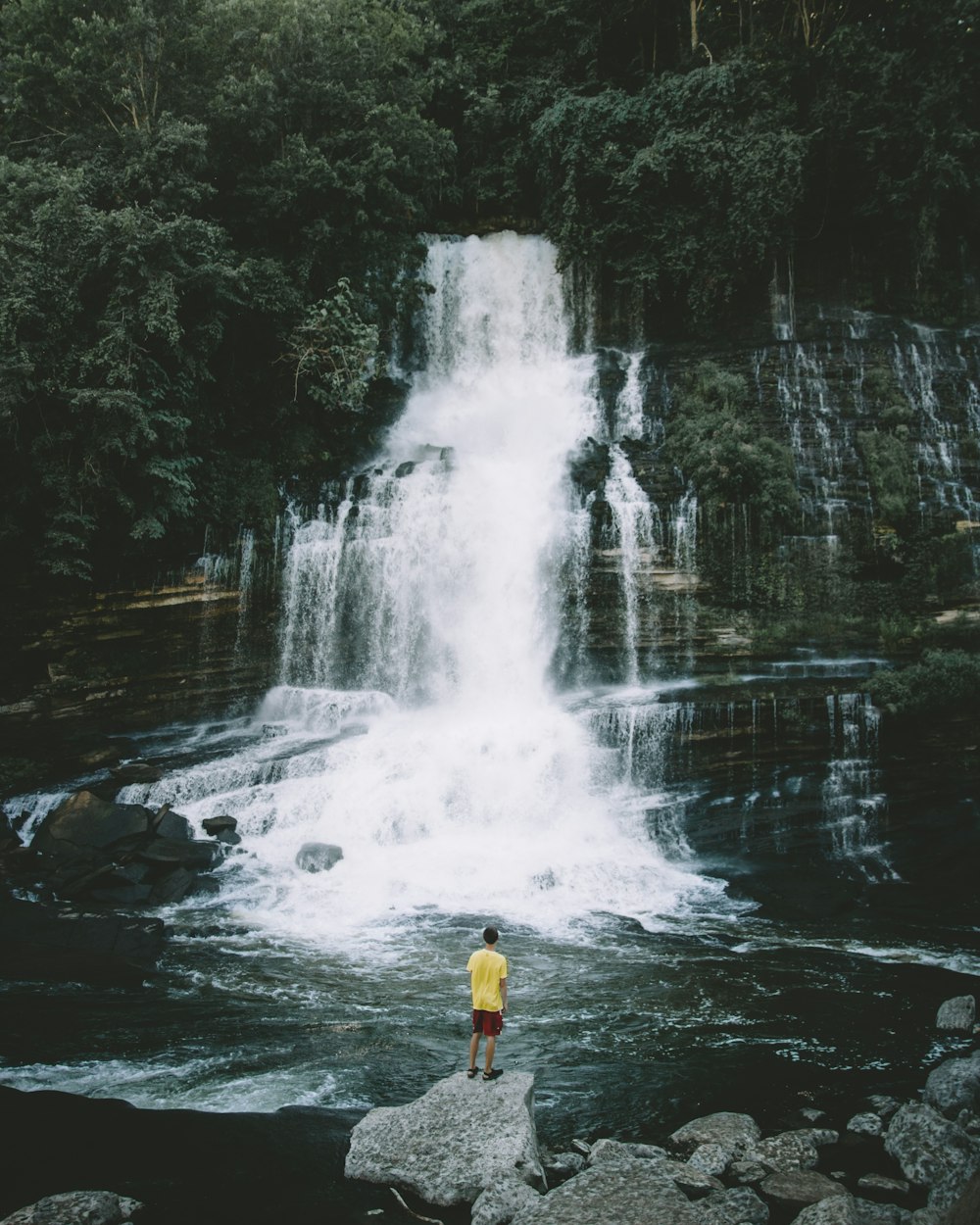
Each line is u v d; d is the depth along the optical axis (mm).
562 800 18547
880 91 26891
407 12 32344
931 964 13000
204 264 21766
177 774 18312
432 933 14000
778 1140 7844
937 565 22156
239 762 18844
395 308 28797
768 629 21641
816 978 12375
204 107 24266
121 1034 10336
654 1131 8258
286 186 24719
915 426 24859
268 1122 8266
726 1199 6898
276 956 13008
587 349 31188
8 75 23531
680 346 29828
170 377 21938
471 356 31172
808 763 19391
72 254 19859
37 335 19656
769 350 26719
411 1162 7348
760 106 27875
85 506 20469
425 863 16609
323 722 21484
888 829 19125
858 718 19578
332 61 25734
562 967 12672
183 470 21188
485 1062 8992
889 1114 8469
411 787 18047
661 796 18938
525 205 33312
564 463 25109
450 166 32781
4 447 19812
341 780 18172
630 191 28609
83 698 20734
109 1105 8562
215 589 22078
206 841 16781
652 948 13586
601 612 22297
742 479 22547
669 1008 11242
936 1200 6859
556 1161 7559
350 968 12531
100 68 23531
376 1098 8820
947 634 21516
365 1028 10562
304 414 26031
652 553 22266
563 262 30766
